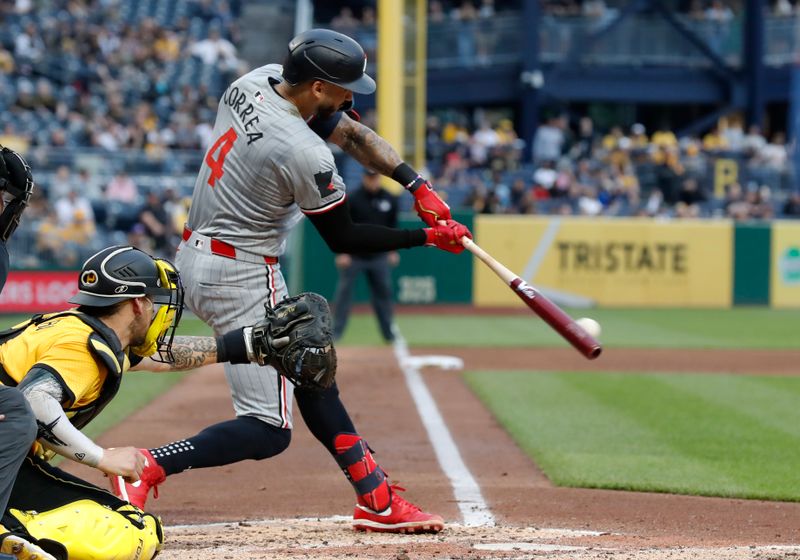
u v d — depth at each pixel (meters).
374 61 99.12
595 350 17.08
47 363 14.20
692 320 70.69
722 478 23.88
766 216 90.69
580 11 114.50
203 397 36.06
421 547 17.41
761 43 111.50
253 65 107.56
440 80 110.12
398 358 47.25
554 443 28.05
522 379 41.19
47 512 14.66
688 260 82.19
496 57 107.50
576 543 17.92
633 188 93.25
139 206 75.88
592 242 80.88
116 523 14.67
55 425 14.02
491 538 18.25
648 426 30.95
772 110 124.00
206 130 87.19
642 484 23.06
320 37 17.12
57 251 69.25
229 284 17.62
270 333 16.61
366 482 18.42
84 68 92.94
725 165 97.62
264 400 17.66
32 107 86.31
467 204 85.19
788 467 25.25
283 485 23.34
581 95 110.81
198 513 20.58
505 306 79.62
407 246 18.09
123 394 36.28
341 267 51.88
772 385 40.19
